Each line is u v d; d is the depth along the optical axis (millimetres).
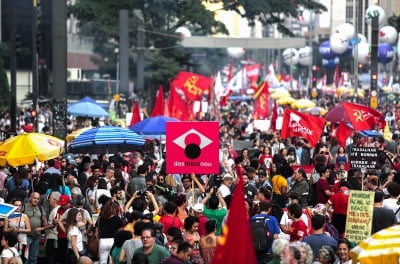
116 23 113312
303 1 125625
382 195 25078
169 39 114812
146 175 32969
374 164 29844
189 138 26875
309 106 77625
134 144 35500
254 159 38125
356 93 81438
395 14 118938
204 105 71875
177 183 33031
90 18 113562
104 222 25578
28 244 28203
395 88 106438
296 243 19703
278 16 126062
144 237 21531
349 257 20219
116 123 61938
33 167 36562
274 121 56250
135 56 109688
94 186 30547
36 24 58531
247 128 66938
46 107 73688
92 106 60344
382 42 93000
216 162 26969
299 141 46969
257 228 23906
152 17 118312
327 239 22500
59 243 28172
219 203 26172
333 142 46781
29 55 105188
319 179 31609
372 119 40344
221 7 125812
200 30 122438
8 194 30859
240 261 15469
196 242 23469
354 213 23938
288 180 34750
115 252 23609
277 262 20453
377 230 24766
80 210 26875
